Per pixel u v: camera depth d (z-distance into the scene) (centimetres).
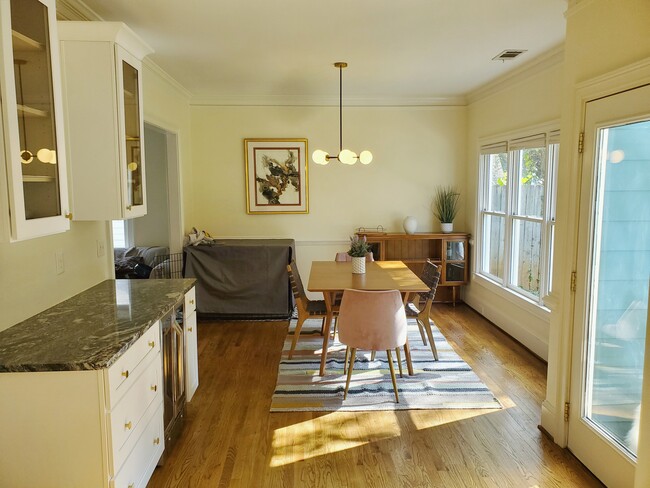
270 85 500
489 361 391
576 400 250
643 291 206
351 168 571
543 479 234
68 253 262
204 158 557
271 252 505
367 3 273
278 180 564
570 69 249
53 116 190
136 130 284
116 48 250
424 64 410
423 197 579
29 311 223
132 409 199
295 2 271
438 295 589
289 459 252
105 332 201
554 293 270
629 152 211
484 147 518
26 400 172
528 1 272
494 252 505
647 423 182
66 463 176
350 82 483
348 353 387
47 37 187
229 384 350
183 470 243
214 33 325
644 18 195
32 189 179
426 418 297
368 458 253
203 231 543
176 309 273
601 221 232
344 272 413
